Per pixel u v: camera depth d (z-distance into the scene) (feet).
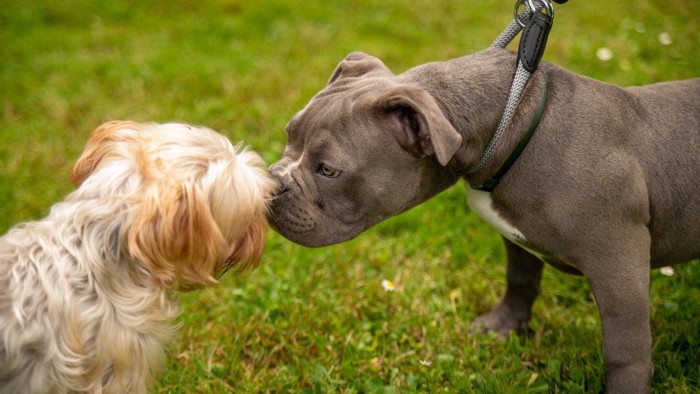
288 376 11.41
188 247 7.87
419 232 14.67
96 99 19.99
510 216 9.66
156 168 7.97
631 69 19.44
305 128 9.55
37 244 8.26
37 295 7.94
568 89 9.55
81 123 19.02
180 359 11.76
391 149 9.07
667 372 10.75
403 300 12.87
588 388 10.89
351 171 9.11
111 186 8.20
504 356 11.58
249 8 25.08
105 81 20.94
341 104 9.29
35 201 15.96
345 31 23.36
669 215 9.84
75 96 20.15
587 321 12.40
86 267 8.07
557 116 9.30
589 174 9.05
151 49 22.65
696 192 9.80
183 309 12.50
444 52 21.39
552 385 10.93
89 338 8.00
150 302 8.31
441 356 11.43
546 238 9.43
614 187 9.05
